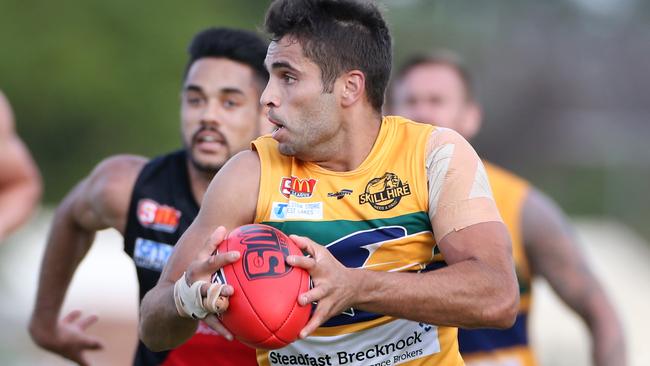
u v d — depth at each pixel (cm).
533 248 2266
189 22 10269
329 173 1410
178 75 10200
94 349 2097
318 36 1367
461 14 11694
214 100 1800
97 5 10050
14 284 5219
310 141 1383
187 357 1792
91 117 9931
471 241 1364
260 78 1827
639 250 5688
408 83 2625
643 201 10875
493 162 11419
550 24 12100
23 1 9850
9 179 2228
